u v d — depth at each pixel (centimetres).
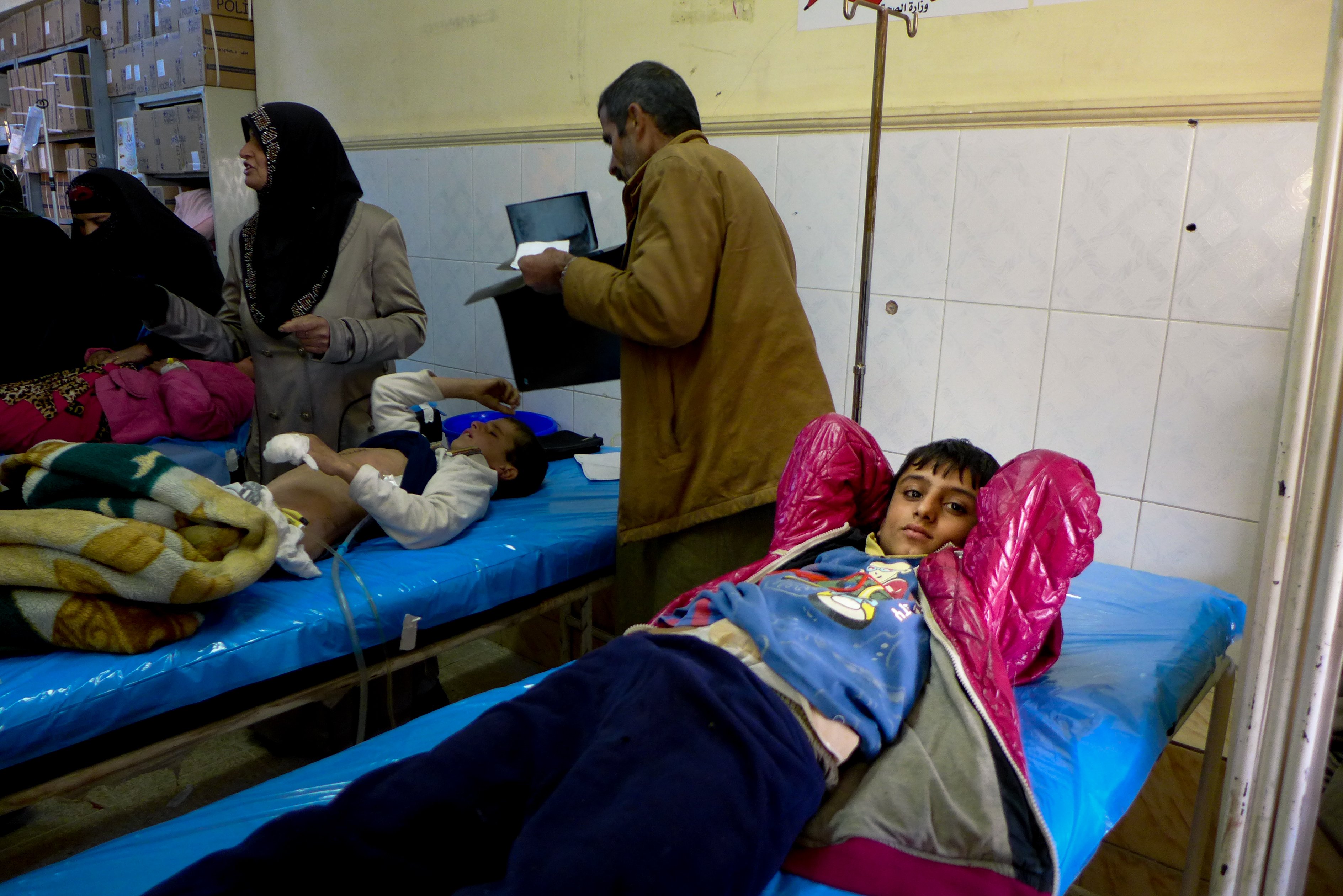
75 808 200
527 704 116
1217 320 197
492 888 92
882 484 168
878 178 242
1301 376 102
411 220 391
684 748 103
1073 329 217
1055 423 223
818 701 116
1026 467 137
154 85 475
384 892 97
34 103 574
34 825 194
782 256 189
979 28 222
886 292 246
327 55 417
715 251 179
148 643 148
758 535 194
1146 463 212
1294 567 105
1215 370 199
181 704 149
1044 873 104
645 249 177
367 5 391
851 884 106
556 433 313
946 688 122
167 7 460
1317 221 98
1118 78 205
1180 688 148
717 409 186
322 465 205
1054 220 215
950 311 236
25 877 109
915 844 108
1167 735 139
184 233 329
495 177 349
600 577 221
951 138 228
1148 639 163
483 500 221
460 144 359
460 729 133
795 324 187
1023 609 135
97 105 519
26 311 297
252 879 92
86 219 312
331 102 422
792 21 254
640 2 291
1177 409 205
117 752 145
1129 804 126
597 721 114
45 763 138
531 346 215
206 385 308
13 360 296
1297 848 113
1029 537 134
